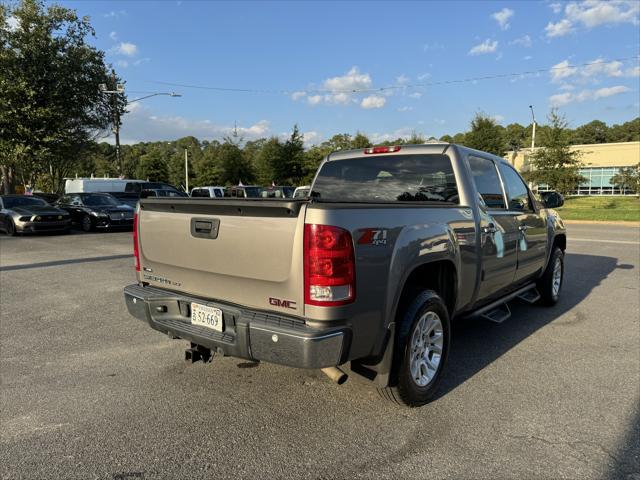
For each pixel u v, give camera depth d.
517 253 5.03
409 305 3.34
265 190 26.69
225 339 3.09
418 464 2.78
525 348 4.82
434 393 3.62
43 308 6.30
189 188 61.44
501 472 2.70
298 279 2.78
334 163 5.04
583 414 3.39
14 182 30.45
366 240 2.88
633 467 2.75
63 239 14.80
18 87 24.19
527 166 38.34
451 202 4.20
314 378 4.04
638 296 7.17
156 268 3.76
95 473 2.69
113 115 29.94
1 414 3.38
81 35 28.31
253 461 2.81
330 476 2.67
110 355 4.58
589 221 22.72
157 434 3.12
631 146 50.59
